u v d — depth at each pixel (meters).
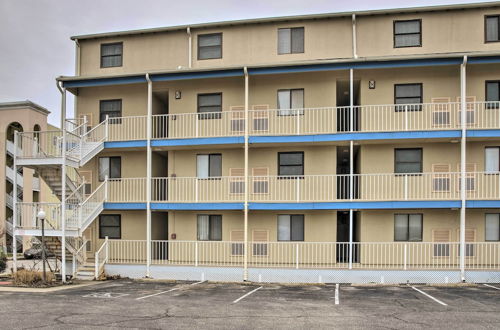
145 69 20.86
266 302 12.73
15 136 17.52
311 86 18.58
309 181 18.12
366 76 18.28
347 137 17.16
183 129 19.27
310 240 18.22
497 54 16.27
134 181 19.86
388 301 12.85
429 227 17.67
